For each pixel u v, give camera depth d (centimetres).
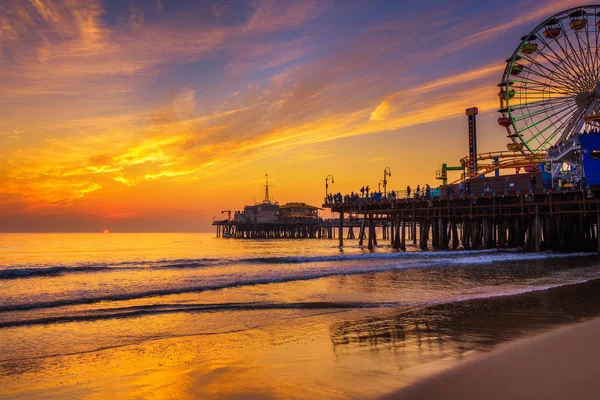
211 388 678
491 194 4609
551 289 1873
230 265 3347
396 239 6038
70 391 696
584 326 1081
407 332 1079
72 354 956
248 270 2908
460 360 778
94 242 13825
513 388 609
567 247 4931
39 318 1357
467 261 3375
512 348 852
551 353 803
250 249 7875
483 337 987
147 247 9606
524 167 6228
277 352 914
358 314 1380
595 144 4153
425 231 5416
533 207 4566
